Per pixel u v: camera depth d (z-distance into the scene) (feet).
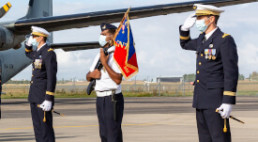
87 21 66.80
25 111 58.18
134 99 104.68
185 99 104.73
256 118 44.78
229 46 15.52
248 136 30.37
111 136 17.38
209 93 15.90
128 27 16.55
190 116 47.93
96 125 38.45
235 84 15.43
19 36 70.44
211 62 15.89
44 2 95.61
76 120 43.55
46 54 21.27
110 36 17.13
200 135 16.69
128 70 16.63
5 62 84.17
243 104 75.10
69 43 83.05
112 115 17.28
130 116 48.06
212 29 16.02
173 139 28.71
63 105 74.84
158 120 43.19
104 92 17.34
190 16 16.78
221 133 15.85
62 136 30.50
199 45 16.29
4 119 44.88
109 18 65.92
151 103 80.84
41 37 21.62
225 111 15.29
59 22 66.95
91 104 78.79
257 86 155.84
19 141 27.81
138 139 28.71
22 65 90.99
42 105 21.03
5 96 133.69
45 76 21.53
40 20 67.26
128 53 16.51
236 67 15.52
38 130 21.85
